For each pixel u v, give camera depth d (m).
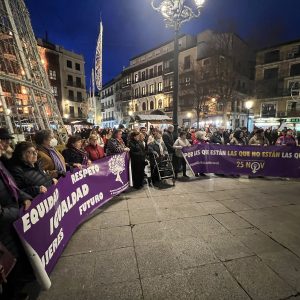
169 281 2.31
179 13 6.63
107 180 4.46
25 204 1.95
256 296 2.12
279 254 2.77
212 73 23.28
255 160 6.57
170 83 33.94
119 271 2.47
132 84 42.38
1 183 1.87
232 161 6.76
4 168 2.01
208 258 2.69
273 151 6.42
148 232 3.33
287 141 8.67
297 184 5.87
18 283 2.01
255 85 31.00
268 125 29.58
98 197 4.14
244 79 31.27
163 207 4.29
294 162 6.32
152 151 5.91
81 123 18.62
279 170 6.44
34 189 2.25
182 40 33.47
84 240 3.12
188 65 30.53
